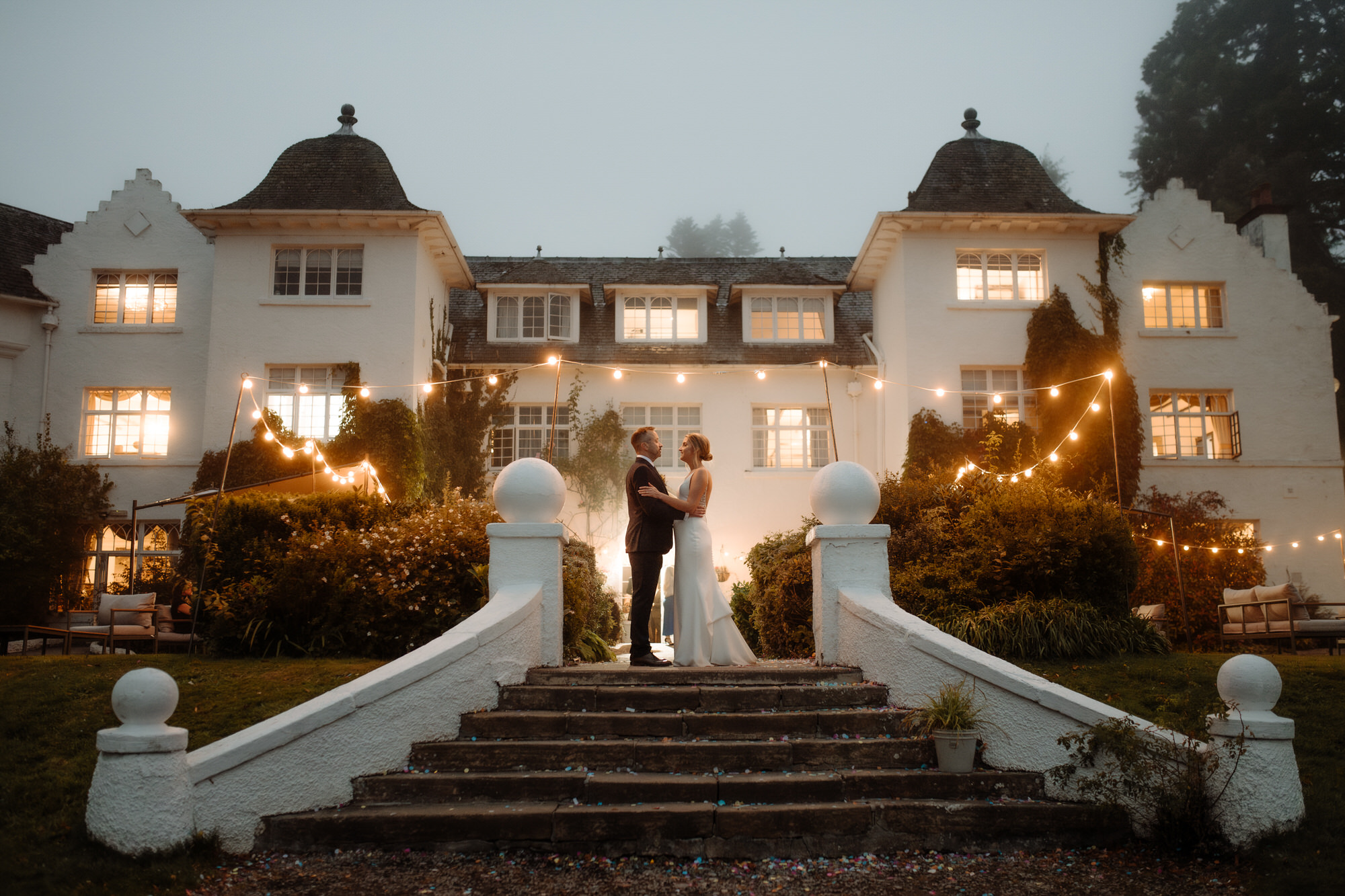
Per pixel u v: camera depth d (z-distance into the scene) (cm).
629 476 762
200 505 1005
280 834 507
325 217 1786
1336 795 552
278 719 545
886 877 473
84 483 1809
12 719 657
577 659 838
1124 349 1947
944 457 1784
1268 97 3616
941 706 577
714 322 2156
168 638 1067
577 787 538
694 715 596
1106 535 993
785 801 530
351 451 1742
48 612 1780
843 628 723
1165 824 507
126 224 1973
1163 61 4006
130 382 1917
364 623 880
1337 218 3366
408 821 505
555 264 2391
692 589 739
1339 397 3044
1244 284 1984
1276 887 440
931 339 1862
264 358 1808
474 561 935
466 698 612
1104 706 559
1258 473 1914
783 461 2016
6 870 455
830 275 2411
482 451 1938
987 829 517
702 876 475
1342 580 1891
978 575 980
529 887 455
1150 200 2003
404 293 1828
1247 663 513
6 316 1891
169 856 479
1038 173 2009
